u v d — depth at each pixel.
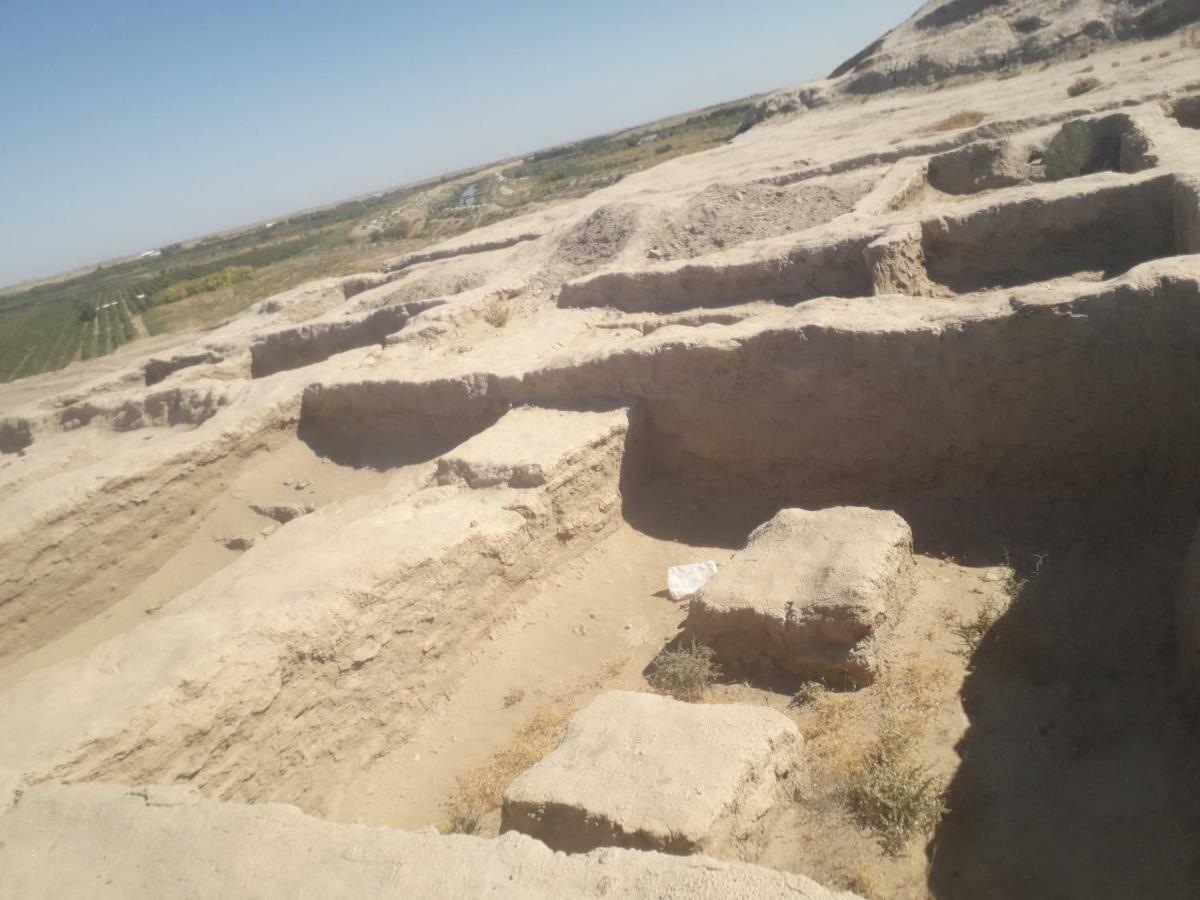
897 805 4.05
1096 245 7.80
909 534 5.76
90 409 13.50
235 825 3.76
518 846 3.33
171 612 6.02
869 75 23.45
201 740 4.86
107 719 4.64
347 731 5.52
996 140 11.45
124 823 3.94
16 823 4.09
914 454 6.68
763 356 7.07
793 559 5.66
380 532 6.46
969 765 4.45
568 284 10.74
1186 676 4.50
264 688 5.10
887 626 5.24
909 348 6.41
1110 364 5.72
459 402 9.05
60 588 9.04
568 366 8.16
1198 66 13.20
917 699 4.89
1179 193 7.01
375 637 5.69
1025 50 20.28
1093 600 5.34
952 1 23.41
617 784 4.07
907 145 12.59
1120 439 5.85
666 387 7.62
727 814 3.85
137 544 9.52
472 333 11.62
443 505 6.95
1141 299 5.54
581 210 16.17
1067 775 4.27
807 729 4.87
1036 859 3.90
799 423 7.08
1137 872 3.69
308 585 5.72
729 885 2.96
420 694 5.90
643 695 4.74
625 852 3.20
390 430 9.86
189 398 12.12
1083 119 11.07
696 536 7.30
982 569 5.93
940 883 3.88
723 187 12.36
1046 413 6.05
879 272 8.08
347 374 10.49
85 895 3.55
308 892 3.31
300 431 10.59
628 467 7.67
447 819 5.00
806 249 8.88
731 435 7.45
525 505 6.68
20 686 5.24
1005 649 5.14
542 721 5.56
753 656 5.49
